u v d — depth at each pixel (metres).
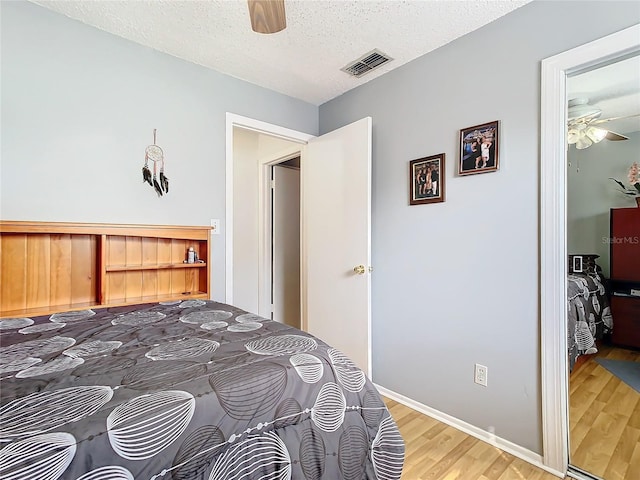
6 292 1.58
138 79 1.96
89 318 1.48
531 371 1.59
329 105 2.76
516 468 1.54
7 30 1.58
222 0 1.59
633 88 1.39
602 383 1.51
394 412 2.05
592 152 1.49
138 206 1.95
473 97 1.81
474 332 1.80
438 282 1.97
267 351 1.07
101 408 0.69
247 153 3.63
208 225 2.23
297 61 2.15
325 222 2.60
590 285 1.51
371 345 2.36
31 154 1.63
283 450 0.87
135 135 1.94
